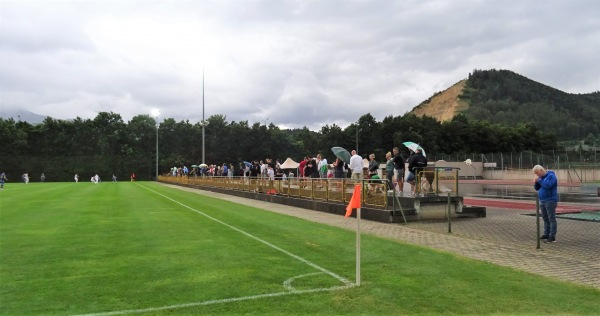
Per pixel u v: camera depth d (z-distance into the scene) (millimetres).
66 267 7836
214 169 46281
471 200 23594
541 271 7688
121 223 13914
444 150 89000
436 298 6059
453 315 5418
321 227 13328
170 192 34719
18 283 6797
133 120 103500
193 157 96625
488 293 6293
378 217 15156
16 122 91438
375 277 7156
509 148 95875
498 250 9594
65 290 6426
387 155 18000
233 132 98625
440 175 16078
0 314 5418
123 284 6727
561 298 6082
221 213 17422
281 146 99500
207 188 41000
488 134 94438
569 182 47719
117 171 89312
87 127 95625
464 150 91125
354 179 17156
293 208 20688
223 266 7910
